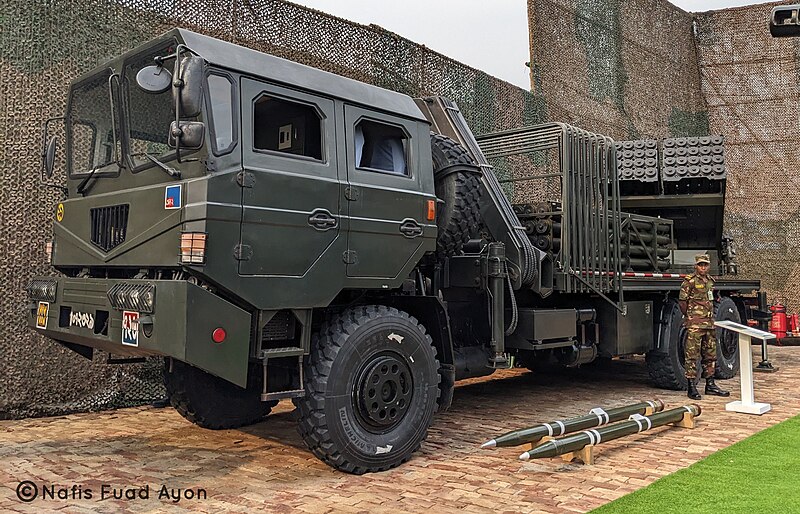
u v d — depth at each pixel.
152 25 6.58
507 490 3.87
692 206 8.72
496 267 5.23
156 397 6.57
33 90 5.95
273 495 3.76
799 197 14.76
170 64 3.88
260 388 5.34
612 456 4.65
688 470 4.21
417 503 3.63
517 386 7.94
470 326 5.59
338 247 4.22
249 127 3.86
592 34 12.44
